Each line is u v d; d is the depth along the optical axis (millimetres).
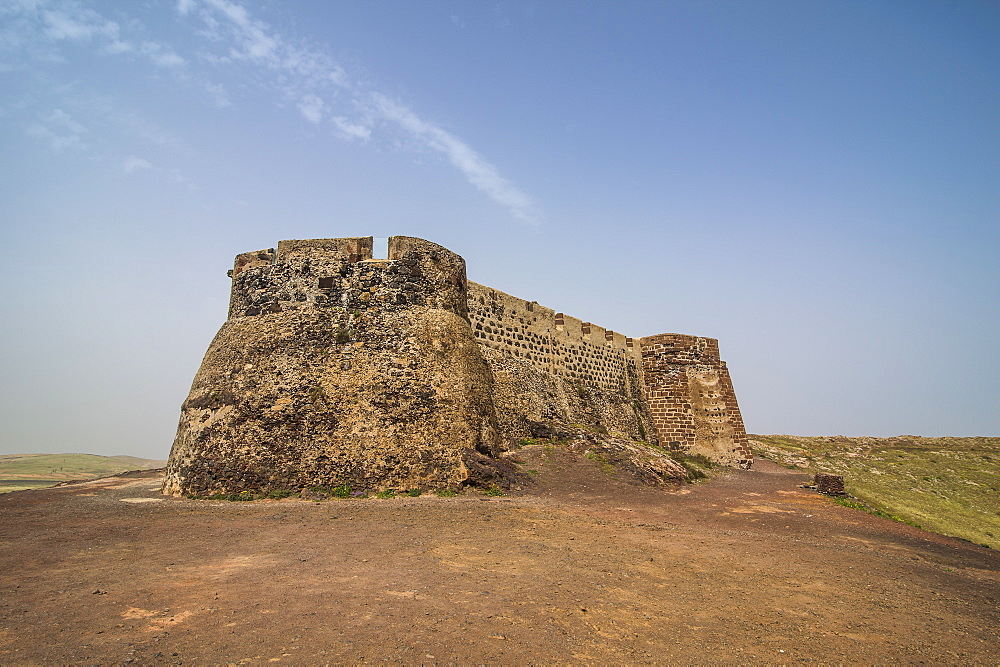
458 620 6711
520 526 12391
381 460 16406
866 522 16250
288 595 7336
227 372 17953
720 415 33625
